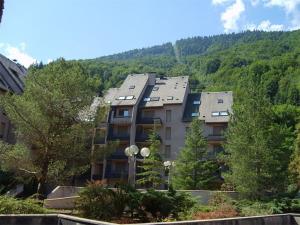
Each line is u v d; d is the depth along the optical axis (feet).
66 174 72.49
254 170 93.15
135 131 172.35
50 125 69.82
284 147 97.30
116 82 312.09
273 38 496.23
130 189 55.93
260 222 53.88
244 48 442.91
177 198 57.72
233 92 175.73
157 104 173.17
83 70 76.07
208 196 86.43
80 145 70.90
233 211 66.33
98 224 33.50
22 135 72.33
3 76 140.87
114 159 167.22
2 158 71.46
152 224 34.22
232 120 104.01
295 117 199.82
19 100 70.28
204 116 166.91
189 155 124.06
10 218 34.86
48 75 72.18
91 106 74.02
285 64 310.24
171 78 190.39
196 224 39.37
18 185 94.94
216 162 138.72
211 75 383.65
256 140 93.76
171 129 169.17
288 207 81.30
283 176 92.89
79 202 54.19
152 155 128.77
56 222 37.14
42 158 70.69
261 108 97.76
